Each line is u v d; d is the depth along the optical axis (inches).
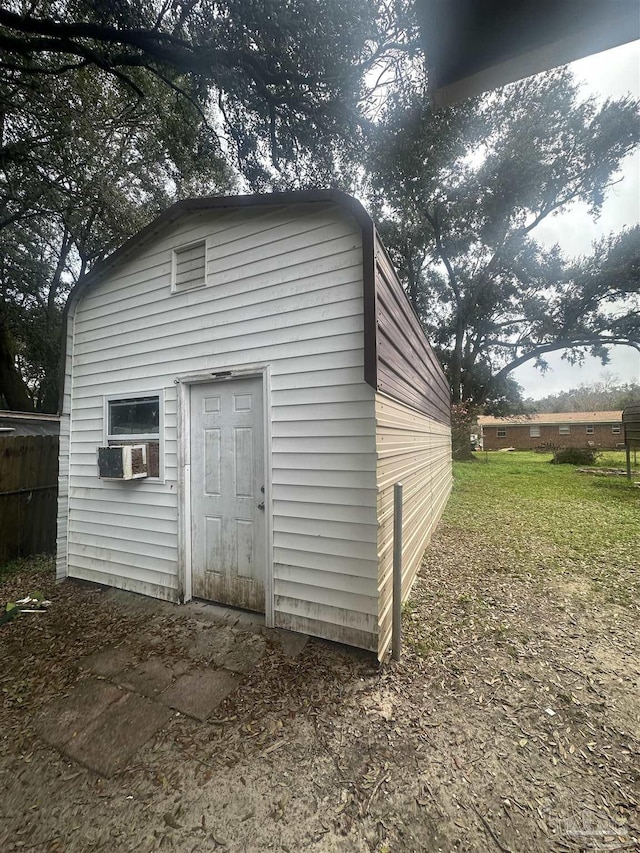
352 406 105.4
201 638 112.7
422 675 96.3
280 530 116.0
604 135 577.3
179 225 140.4
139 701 87.3
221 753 72.8
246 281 124.8
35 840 57.4
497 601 140.8
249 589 126.3
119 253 150.2
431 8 40.9
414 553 158.6
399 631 102.0
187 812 61.4
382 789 64.8
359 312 105.1
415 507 164.7
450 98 45.1
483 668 99.7
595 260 652.7
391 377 118.6
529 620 126.3
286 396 116.3
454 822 59.2
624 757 71.3
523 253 677.3
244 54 177.8
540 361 766.5
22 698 89.1
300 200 110.9
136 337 150.8
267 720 80.9
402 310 141.9
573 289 671.1
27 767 70.4
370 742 74.9
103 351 160.7
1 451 182.5
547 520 262.8
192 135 281.3
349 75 184.2
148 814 61.2
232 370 127.0
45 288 442.9
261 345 121.6
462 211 651.5
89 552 160.4
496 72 41.3
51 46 189.5
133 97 299.6
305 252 114.2
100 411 160.9
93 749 74.2
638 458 712.4
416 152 254.5
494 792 64.1
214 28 172.2
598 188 621.0
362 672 96.5
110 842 56.9
